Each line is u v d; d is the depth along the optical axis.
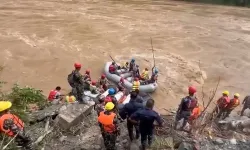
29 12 26.02
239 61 19.56
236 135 7.82
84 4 30.33
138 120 6.54
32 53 18.41
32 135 6.92
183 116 7.80
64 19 24.86
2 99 7.88
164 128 7.60
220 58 19.88
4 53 18.12
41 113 7.89
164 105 14.10
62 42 20.34
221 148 6.69
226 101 10.45
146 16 27.95
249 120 8.72
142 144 6.68
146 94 13.95
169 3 34.66
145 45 21.05
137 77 15.55
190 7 33.53
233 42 22.72
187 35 23.55
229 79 17.23
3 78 15.40
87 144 6.92
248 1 36.34
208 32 24.66
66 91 14.75
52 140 6.94
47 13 26.14
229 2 36.94
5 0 29.19
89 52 19.22
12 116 5.68
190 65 18.52
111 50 19.81
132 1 33.72
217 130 8.12
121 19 26.25
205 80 17.06
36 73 16.33
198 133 7.60
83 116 7.81
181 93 15.41
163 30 24.28
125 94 13.27
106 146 6.53
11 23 23.03
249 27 26.75
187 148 6.39
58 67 17.09
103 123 6.40
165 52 20.12
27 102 8.30
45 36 21.09
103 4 31.11
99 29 23.27
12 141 5.64
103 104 7.94
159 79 16.59
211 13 31.30
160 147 6.69
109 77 15.77
